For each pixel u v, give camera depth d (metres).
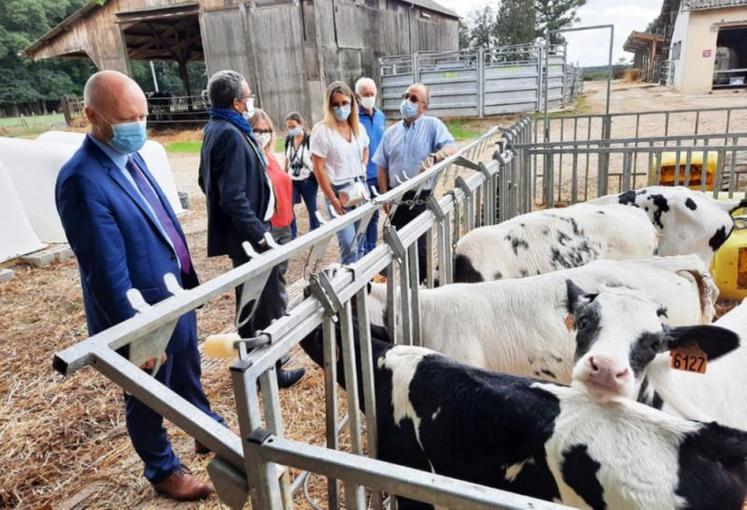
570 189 8.12
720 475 1.40
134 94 2.09
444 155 4.07
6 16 43.72
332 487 1.75
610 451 1.47
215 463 1.09
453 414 1.77
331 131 4.32
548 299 2.57
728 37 30.41
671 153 6.83
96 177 2.08
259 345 1.33
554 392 1.67
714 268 4.08
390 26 22.44
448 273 3.13
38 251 6.89
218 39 18.67
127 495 2.64
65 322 4.89
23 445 3.08
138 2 19.66
